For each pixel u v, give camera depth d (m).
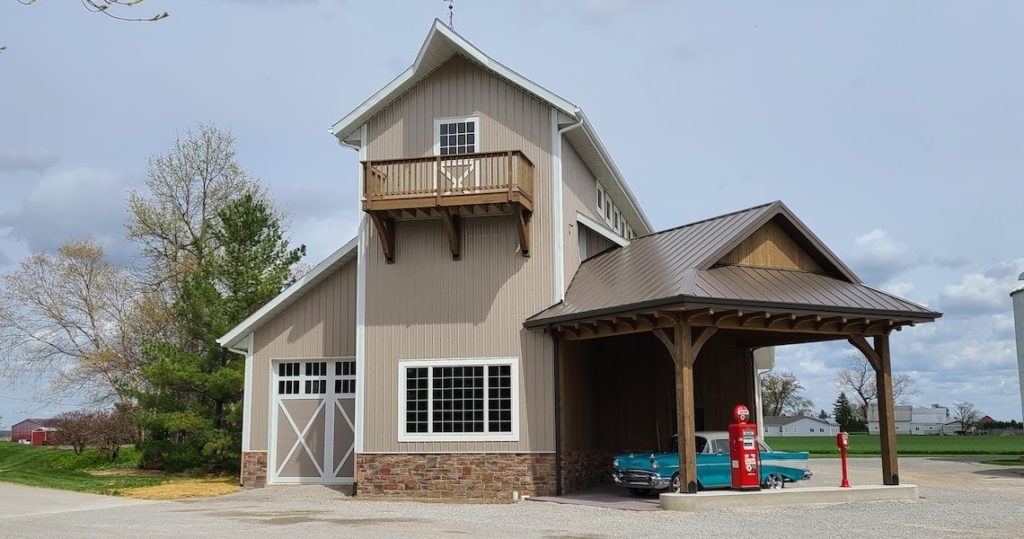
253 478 22.00
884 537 12.35
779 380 90.25
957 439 70.75
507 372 19.53
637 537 12.41
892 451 18.17
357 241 21.12
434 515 15.47
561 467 18.95
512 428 19.25
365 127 21.27
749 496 16.12
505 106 20.55
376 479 19.72
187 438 25.97
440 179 19.20
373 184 19.62
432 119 20.84
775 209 18.70
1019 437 77.88
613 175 23.92
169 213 35.62
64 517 14.93
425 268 20.30
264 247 26.97
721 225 19.44
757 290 16.80
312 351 22.20
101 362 34.00
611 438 22.41
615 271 19.94
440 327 20.00
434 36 20.08
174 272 34.91
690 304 15.59
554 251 19.67
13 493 19.66
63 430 31.80
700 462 18.02
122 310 35.88
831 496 16.89
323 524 13.99
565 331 19.31
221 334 25.20
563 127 20.19
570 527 13.61
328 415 22.20
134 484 22.39
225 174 36.50
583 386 21.17
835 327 18.11
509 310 19.70
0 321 35.25
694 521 14.19
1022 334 32.12
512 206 19.23
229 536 12.30
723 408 23.27
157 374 24.59
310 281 22.03
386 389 20.03
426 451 19.56
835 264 19.19
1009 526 13.61
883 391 18.36
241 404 24.61
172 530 13.02
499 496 19.06
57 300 35.94
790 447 52.50
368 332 20.34
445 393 19.77
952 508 16.06
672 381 23.12
